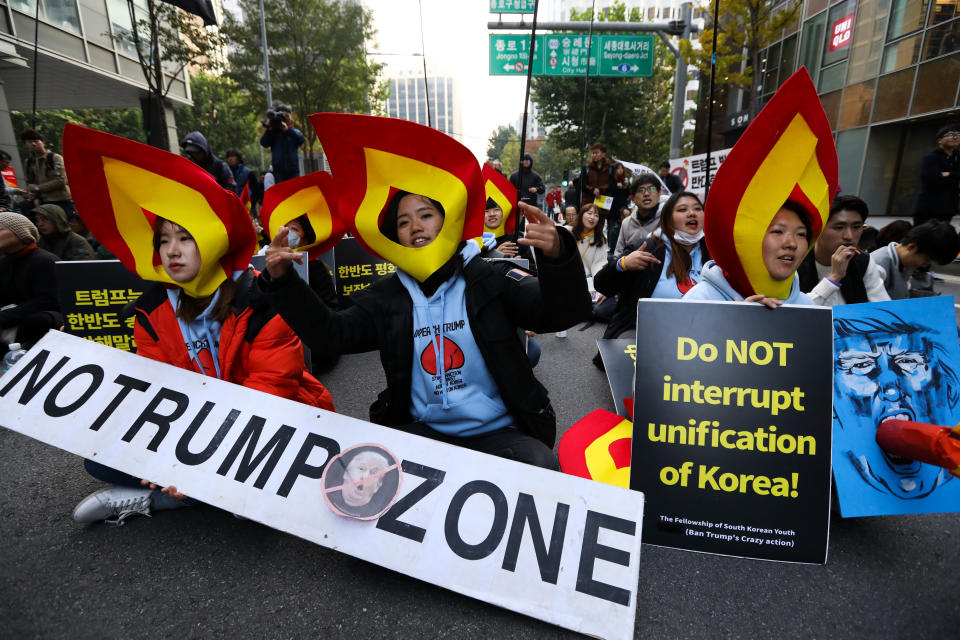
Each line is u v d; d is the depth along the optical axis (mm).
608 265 3455
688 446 2094
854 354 2201
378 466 1886
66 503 2416
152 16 8750
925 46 12750
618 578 1641
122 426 2145
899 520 2299
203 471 2016
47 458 2869
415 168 1820
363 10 20375
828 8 15930
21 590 1856
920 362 2176
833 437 2148
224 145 37594
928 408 2150
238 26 19000
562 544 1707
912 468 2104
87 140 1959
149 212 2098
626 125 23172
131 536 2168
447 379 1991
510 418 2088
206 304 2254
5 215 3848
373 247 1912
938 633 1679
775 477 2039
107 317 3922
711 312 2146
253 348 2221
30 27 13016
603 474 2375
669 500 2080
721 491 2059
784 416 2066
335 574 1949
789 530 2008
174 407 2148
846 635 1675
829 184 2029
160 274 2197
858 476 2105
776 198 2021
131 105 19719
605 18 22375
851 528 2242
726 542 2033
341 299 5621
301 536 1844
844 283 2662
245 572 1957
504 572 1695
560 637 1656
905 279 3238
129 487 2260
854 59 15047
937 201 6660
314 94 20828
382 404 2148
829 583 1906
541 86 22453
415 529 1791
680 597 1836
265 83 18562
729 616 1752
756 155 1982
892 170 14438
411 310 1981
